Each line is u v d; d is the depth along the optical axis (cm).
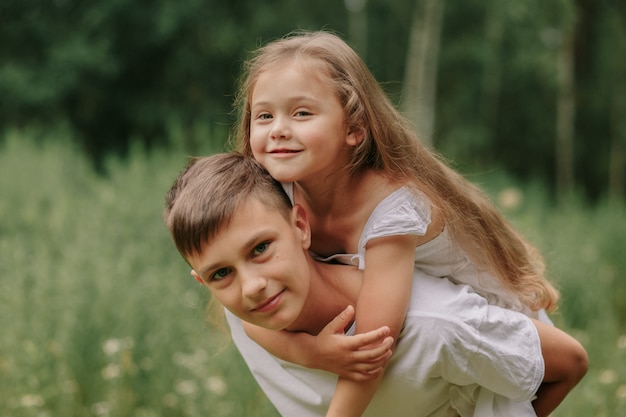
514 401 167
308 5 1502
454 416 172
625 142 1684
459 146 1541
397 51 1633
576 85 1748
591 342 423
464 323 155
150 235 595
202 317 409
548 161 1764
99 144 1495
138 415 332
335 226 164
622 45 1695
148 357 366
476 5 1527
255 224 143
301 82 151
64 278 412
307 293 150
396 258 154
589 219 925
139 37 1441
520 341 164
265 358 179
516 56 1503
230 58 1466
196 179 150
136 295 418
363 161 162
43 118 1384
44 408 319
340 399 152
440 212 166
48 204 700
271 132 151
